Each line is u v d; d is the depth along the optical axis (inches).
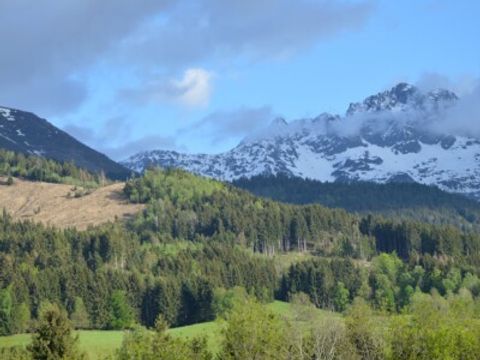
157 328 3088.1
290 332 2989.7
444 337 2982.3
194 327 6343.5
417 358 3048.7
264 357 2910.9
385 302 3339.1
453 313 3176.7
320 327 3021.7
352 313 3193.9
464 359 3014.3
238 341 2923.2
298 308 3223.4
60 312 3196.4
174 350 2957.7
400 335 3083.2
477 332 3046.3
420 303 3184.1
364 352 3110.2
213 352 3420.3
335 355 3038.9
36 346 3102.9
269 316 2984.7
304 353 2972.4
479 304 3526.1
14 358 3619.6
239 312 3002.0
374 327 3154.5
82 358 3203.7
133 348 3034.0
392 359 3068.4
